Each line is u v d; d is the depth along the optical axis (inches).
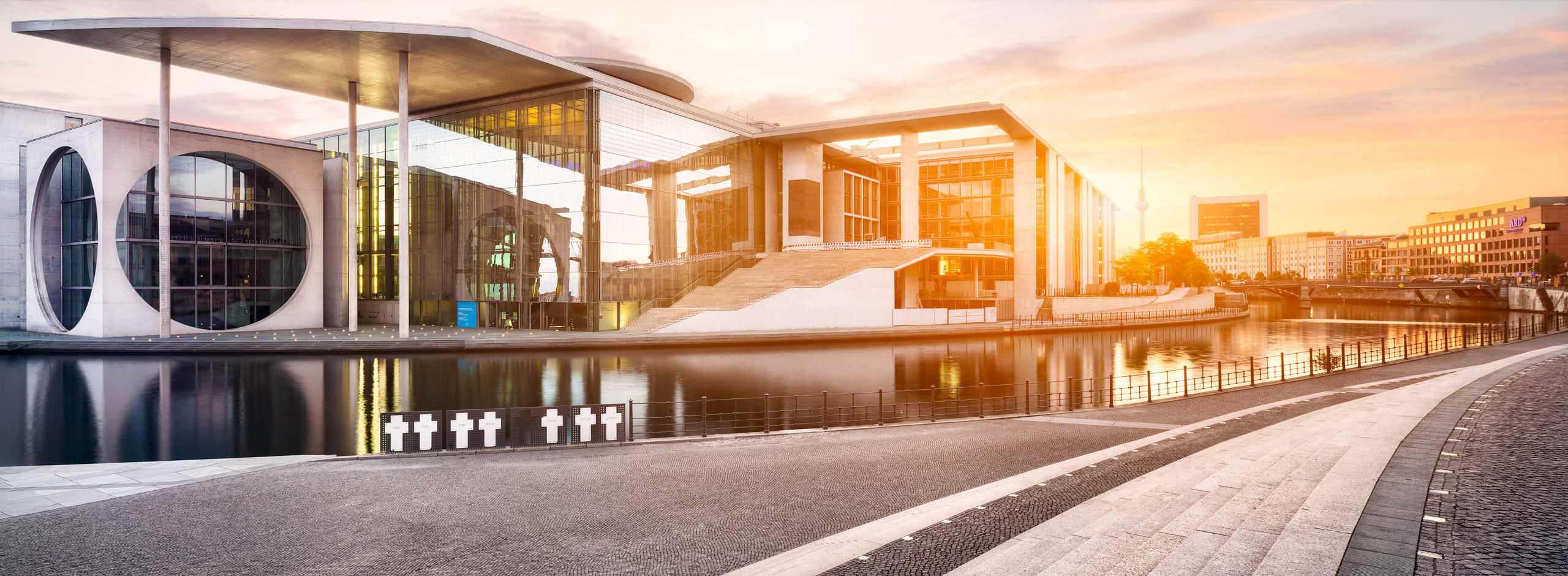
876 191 3437.5
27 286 2017.7
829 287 2149.4
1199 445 565.6
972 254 2586.1
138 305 1847.9
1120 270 4146.2
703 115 2481.5
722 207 2578.7
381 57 1899.6
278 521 394.3
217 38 1742.1
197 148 1947.6
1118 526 315.6
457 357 1587.1
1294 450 456.8
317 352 1628.9
